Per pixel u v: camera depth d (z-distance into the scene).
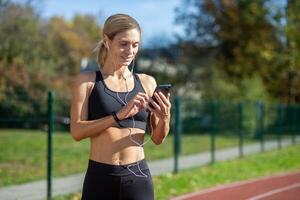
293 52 35.97
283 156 19.09
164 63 44.41
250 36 41.53
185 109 20.81
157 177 12.46
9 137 18.41
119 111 3.33
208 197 10.77
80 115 3.41
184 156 17.89
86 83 3.46
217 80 39.31
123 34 3.39
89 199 3.43
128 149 3.45
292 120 25.48
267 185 12.74
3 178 11.80
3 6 32.94
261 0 39.16
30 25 34.00
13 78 30.42
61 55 44.44
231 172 14.53
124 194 3.42
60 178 12.15
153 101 3.44
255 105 23.97
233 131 22.77
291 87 39.22
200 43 46.09
